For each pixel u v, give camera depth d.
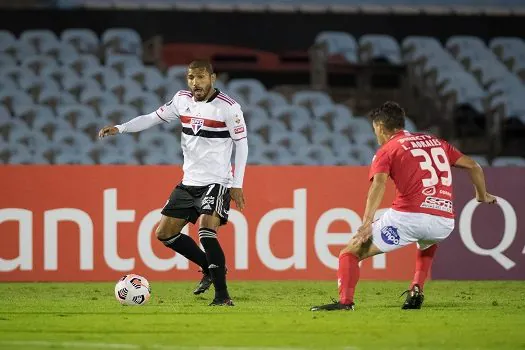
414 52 69.06
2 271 39.38
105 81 63.25
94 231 39.53
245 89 63.44
